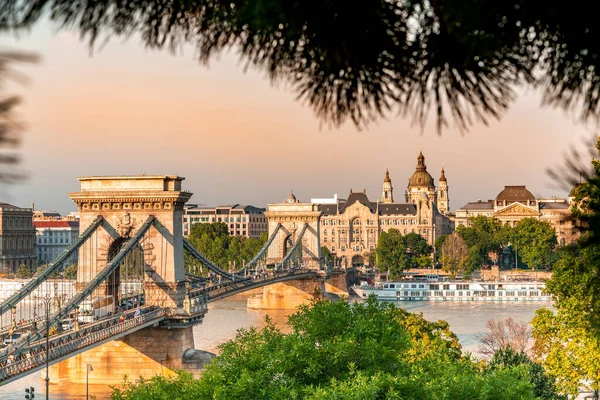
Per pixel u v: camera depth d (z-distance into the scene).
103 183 124.81
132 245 118.00
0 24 6.77
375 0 7.55
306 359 60.81
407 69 7.68
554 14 7.36
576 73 7.71
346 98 7.78
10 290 199.25
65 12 7.06
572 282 62.72
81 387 113.75
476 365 77.38
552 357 75.12
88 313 114.25
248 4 7.28
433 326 101.88
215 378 60.41
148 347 117.75
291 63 7.74
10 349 81.25
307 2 7.38
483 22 7.31
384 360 62.91
